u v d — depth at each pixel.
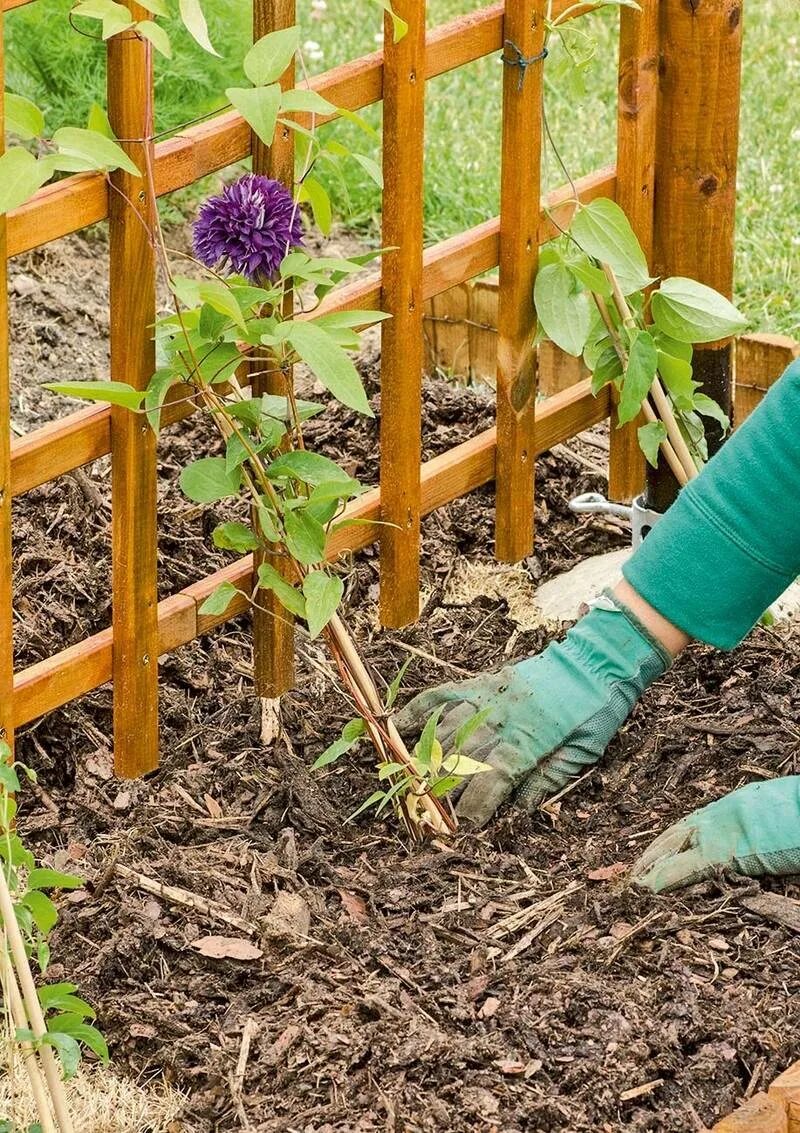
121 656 2.99
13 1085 2.39
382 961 2.57
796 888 2.73
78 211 2.69
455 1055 2.33
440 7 7.22
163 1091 2.40
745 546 2.83
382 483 3.34
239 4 5.67
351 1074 2.34
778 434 2.76
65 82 5.54
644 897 2.69
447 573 3.90
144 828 2.95
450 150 6.01
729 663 3.44
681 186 3.61
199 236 2.65
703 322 3.31
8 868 2.39
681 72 3.51
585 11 3.37
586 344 3.45
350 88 3.03
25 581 3.65
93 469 4.18
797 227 5.42
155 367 2.86
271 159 2.92
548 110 6.34
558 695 3.03
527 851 2.91
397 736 2.88
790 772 3.04
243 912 2.72
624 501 3.89
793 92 6.33
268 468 2.78
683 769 3.11
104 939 2.69
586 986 2.47
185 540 3.87
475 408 4.48
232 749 3.23
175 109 5.46
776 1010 2.44
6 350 2.65
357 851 2.94
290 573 3.12
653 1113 2.25
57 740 3.23
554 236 3.51
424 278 3.25
